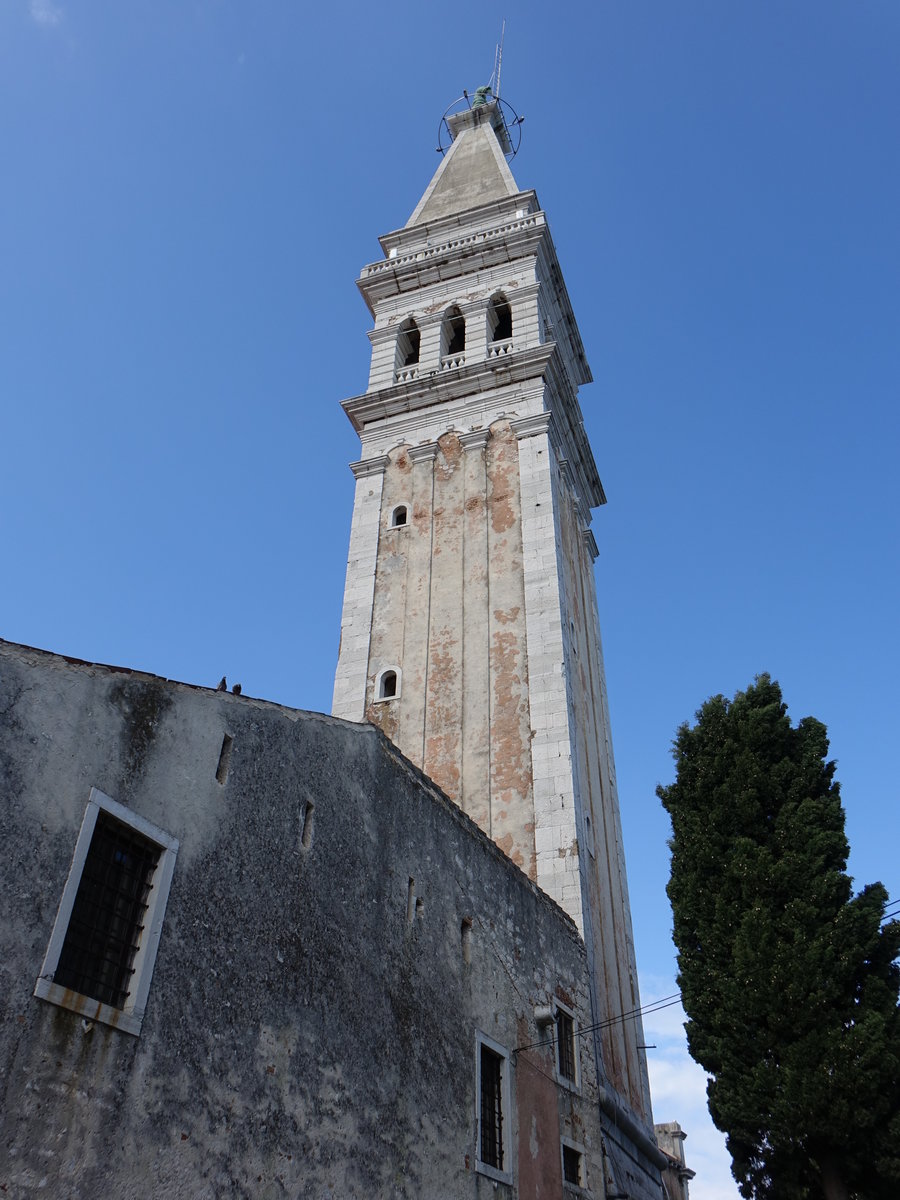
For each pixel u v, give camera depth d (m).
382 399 38.91
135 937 11.47
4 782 10.49
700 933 21.47
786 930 20.11
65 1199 9.57
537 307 39.75
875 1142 17.94
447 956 17.80
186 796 12.74
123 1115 10.43
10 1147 9.27
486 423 36.91
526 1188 18.06
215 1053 11.84
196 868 12.50
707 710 24.59
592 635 37.62
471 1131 16.84
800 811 21.69
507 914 20.84
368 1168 13.80
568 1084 21.34
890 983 19.66
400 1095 15.09
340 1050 14.00
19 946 10.03
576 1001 23.33
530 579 32.28
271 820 14.13
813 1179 18.50
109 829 11.64
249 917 13.09
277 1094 12.55
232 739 13.91
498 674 30.50
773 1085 18.78
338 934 14.79
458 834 19.64
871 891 20.64
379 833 16.72
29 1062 9.73
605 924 28.84
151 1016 11.16
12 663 11.09
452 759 29.19
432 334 41.12
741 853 21.53
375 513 36.25
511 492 34.69
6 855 10.23
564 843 26.48
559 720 28.84
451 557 33.91
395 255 44.97
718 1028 20.19
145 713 12.57
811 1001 18.98
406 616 33.03
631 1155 25.59
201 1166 11.13
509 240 41.88
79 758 11.43
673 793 23.91
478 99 55.72
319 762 15.62
